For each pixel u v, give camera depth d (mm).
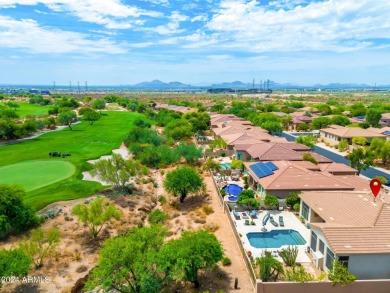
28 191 40406
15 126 84312
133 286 23328
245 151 60656
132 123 115375
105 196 40688
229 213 35031
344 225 26438
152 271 23578
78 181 45188
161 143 74500
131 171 45250
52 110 137250
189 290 24203
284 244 30375
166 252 23594
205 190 45562
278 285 22641
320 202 32531
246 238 31500
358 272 24000
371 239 24547
